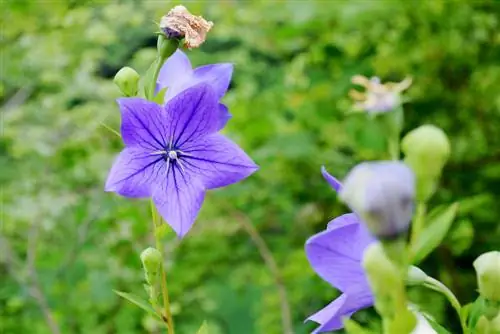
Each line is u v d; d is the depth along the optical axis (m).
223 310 1.21
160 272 0.45
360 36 1.02
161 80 0.48
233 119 1.02
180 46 0.47
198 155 0.46
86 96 1.03
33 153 1.02
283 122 1.04
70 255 0.96
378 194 0.32
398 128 0.36
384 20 1.02
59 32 1.08
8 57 1.05
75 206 0.99
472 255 1.04
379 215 0.32
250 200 1.08
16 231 1.00
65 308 0.96
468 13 0.98
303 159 1.01
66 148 1.03
